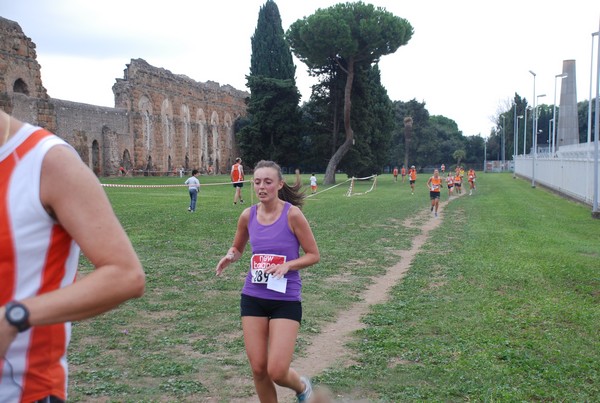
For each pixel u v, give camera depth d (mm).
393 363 6727
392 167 106875
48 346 2084
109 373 6145
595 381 6055
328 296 10133
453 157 106438
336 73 53781
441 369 6379
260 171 4938
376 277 12055
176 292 10039
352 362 6762
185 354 6895
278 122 57750
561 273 12000
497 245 16250
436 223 22484
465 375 6195
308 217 23062
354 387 5930
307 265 4797
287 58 70438
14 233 1944
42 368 2068
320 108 56719
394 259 14133
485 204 31812
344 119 53500
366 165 56406
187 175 72125
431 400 5543
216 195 34562
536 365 6496
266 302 4730
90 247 1972
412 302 9617
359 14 48250
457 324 8227
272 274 4656
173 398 5570
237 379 6133
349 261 13758
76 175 2012
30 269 1993
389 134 62969
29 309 1841
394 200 33656
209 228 18297
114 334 7574
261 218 5008
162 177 63656
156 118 66000
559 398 5613
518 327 8055
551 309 9016
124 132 59906
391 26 48000
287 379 4520
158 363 6512
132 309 8883
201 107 78062
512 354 6844
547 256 14250
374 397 5668
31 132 2064
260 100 57469
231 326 8070
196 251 14180
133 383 5953
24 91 44281
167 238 16016
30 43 44594
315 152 56875
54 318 1872
